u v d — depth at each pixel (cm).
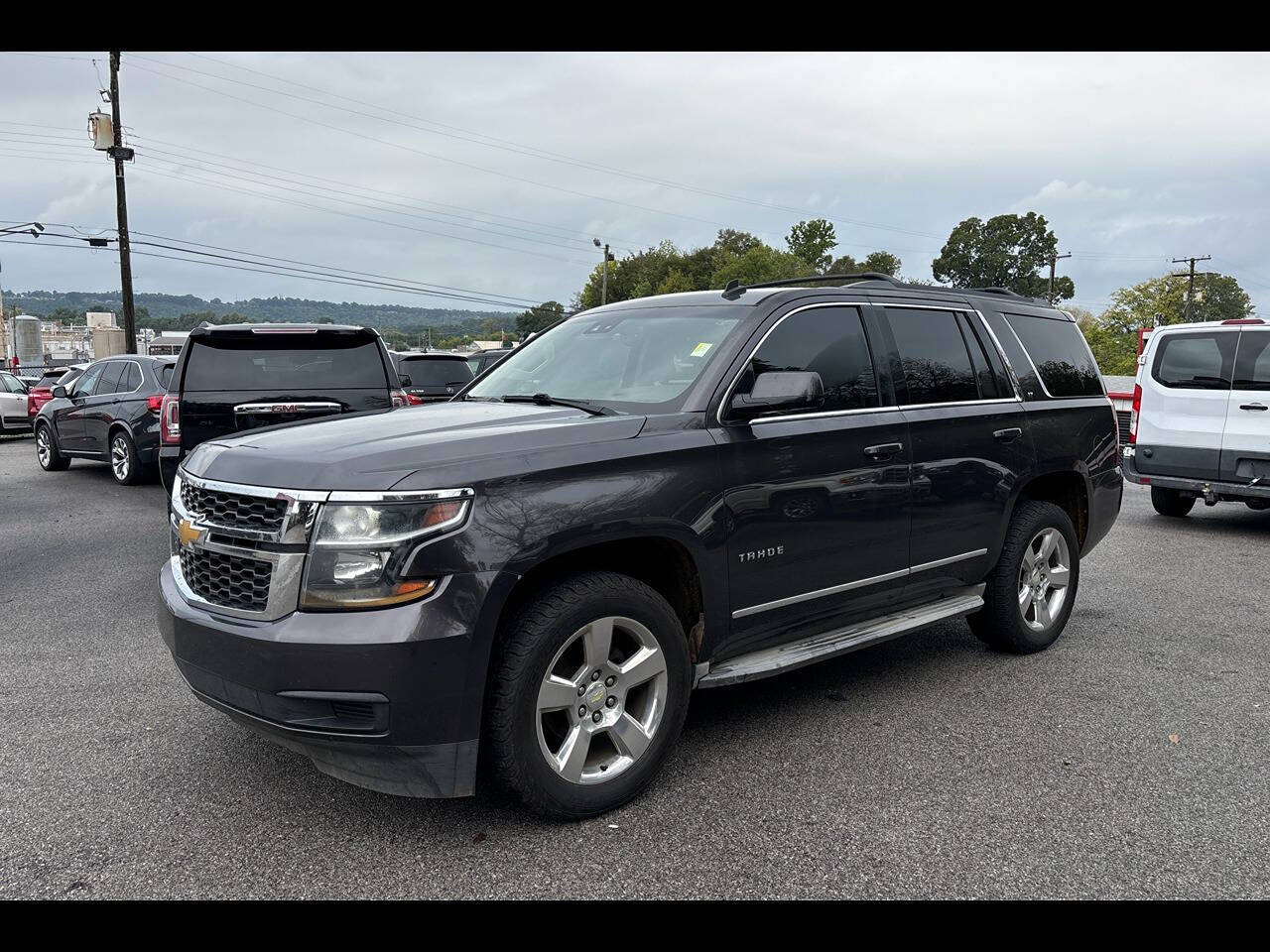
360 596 280
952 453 452
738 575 360
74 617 588
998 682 472
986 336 496
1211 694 455
